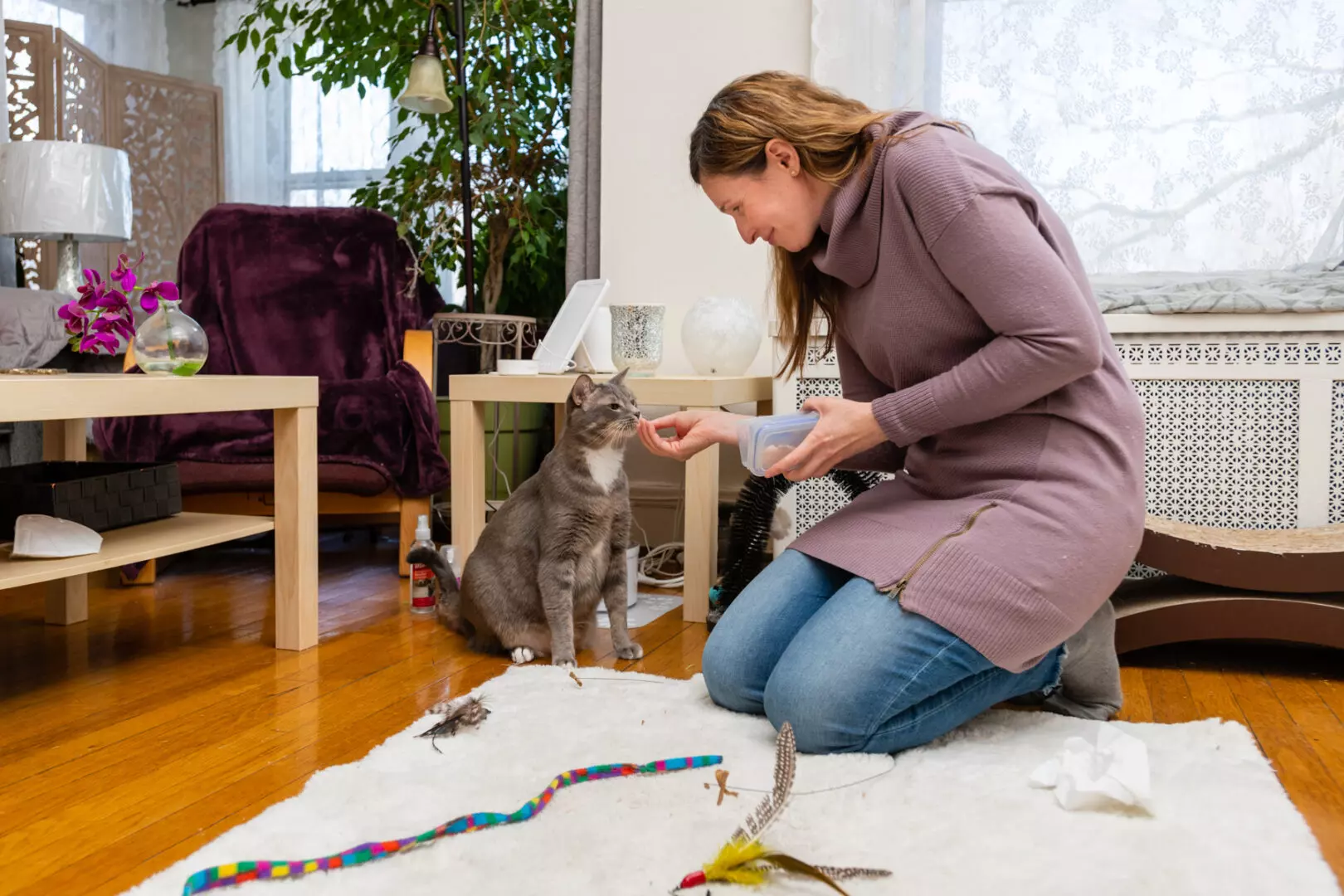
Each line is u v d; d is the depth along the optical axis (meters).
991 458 1.39
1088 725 1.48
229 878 0.97
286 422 1.98
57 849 1.11
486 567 1.96
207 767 1.36
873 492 1.61
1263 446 2.16
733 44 2.87
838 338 1.68
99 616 2.30
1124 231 2.55
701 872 0.96
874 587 1.37
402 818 1.13
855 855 1.02
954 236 1.29
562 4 3.33
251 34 3.71
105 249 4.71
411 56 3.46
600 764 1.29
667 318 2.97
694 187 2.92
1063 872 0.99
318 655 1.97
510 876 0.98
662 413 3.09
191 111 4.84
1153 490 2.24
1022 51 2.60
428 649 2.03
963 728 1.46
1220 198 2.48
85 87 4.60
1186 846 1.04
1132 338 2.22
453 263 3.55
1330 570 1.77
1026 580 1.31
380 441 2.74
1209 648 2.08
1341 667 1.92
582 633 2.06
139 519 1.96
